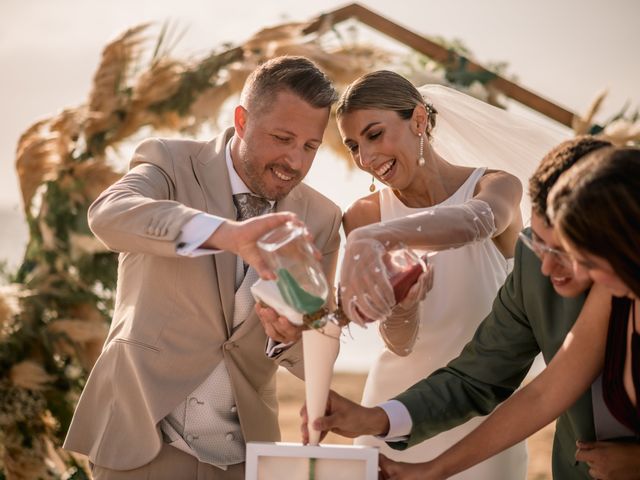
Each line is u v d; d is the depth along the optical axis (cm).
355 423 232
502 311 255
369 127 304
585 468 237
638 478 217
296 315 215
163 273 266
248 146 266
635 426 219
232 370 268
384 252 239
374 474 201
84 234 474
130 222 239
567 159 204
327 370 216
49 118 499
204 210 273
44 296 468
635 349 213
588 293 229
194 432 267
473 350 258
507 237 333
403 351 299
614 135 444
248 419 270
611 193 180
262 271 217
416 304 281
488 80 484
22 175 484
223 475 268
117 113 489
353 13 501
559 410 229
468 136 350
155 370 262
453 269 322
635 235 179
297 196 290
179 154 279
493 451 233
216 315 268
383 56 479
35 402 451
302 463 203
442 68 492
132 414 262
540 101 485
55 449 459
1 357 451
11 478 450
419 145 312
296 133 260
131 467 259
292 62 267
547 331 241
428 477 233
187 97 486
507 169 353
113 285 483
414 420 241
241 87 479
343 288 234
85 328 457
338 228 298
